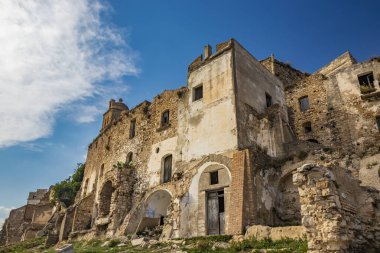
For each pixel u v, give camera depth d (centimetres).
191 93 2197
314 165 1109
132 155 2792
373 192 1250
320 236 1016
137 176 2595
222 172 1748
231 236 1448
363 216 1213
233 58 2005
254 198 1603
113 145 3164
